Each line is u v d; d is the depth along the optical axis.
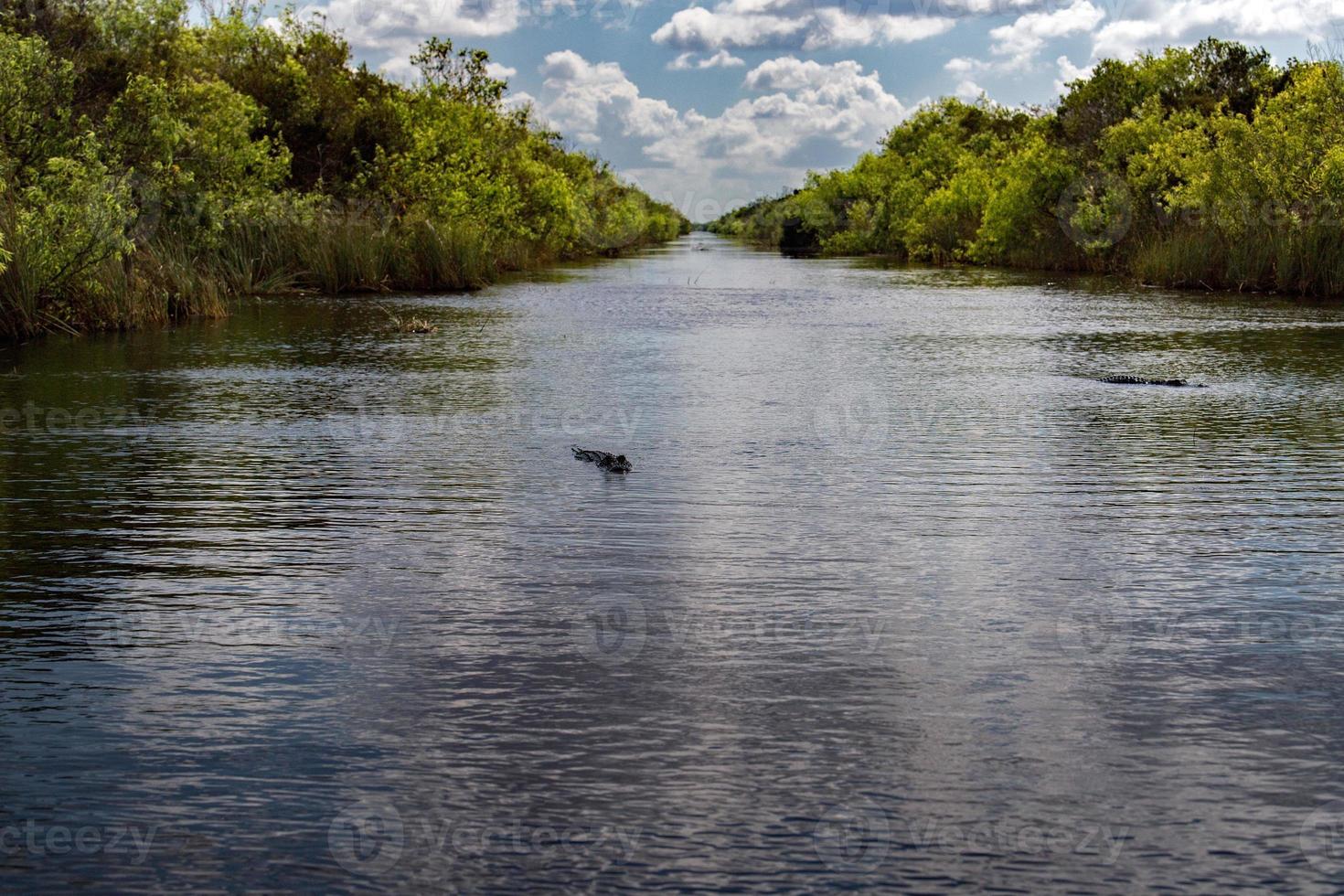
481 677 4.80
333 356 15.51
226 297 22.81
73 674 4.84
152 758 4.12
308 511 7.46
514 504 7.65
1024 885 3.40
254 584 6.00
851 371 14.22
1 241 16.38
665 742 4.24
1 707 4.52
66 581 6.04
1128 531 7.00
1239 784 3.94
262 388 12.68
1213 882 3.41
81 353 15.50
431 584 6.00
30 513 7.40
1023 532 6.98
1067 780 3.97
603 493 7.96
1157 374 13.91
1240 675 4.84
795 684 4.75
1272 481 8.29
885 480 8.36
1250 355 15.73
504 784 3.95
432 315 21.83
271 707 4.52
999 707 4.54
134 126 22.31
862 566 6.32
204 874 3.46
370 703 4.56
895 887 3.39
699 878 3.43
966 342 17.62
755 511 7.47
